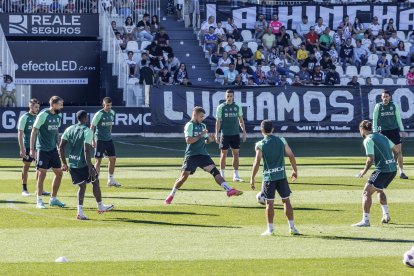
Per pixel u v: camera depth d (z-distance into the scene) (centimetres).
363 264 2655
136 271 2547
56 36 8494
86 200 4000
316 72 8325
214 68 8444
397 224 3372
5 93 7600
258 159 3188
